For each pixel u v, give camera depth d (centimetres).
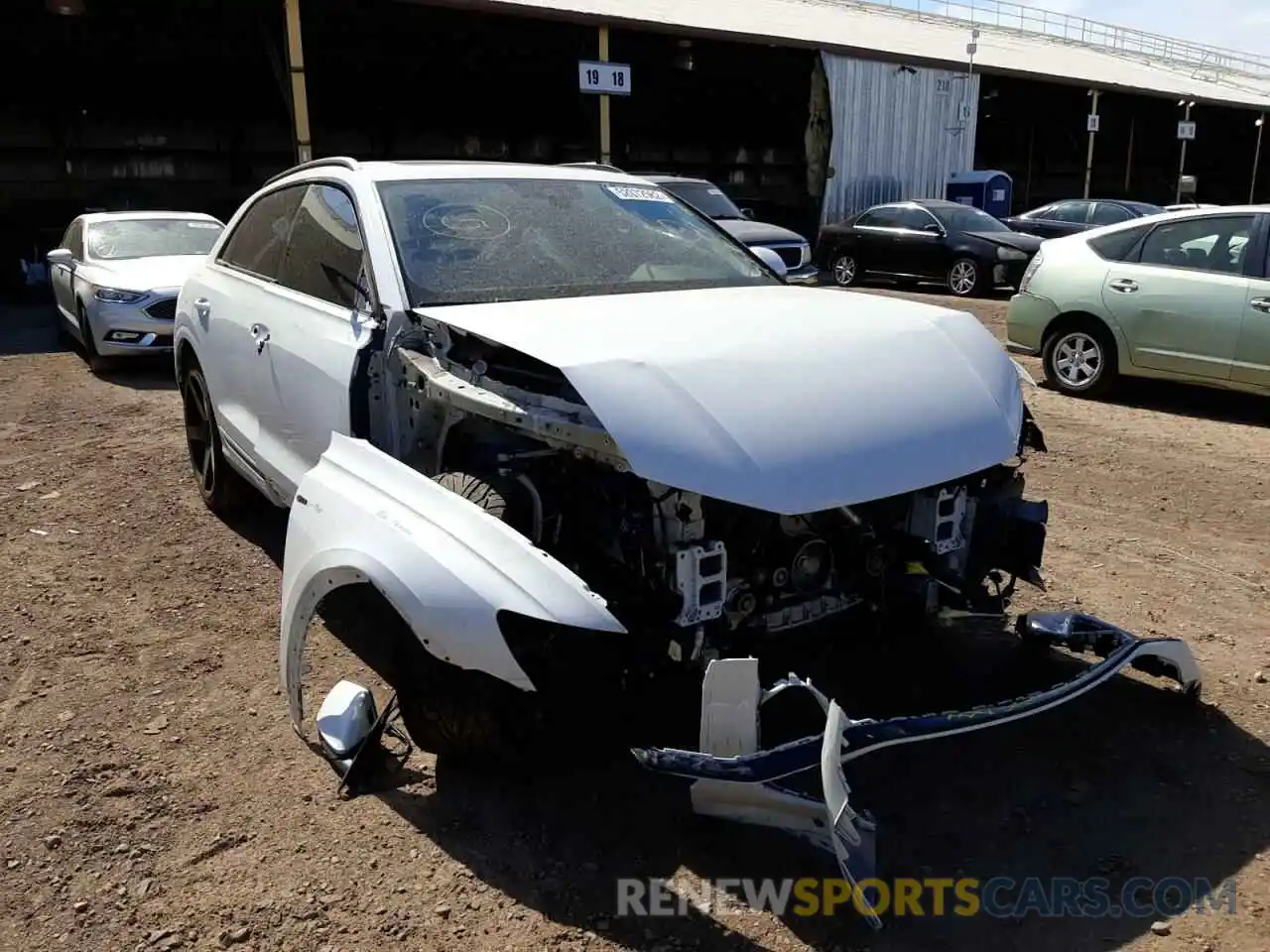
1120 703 356
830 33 2267
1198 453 695
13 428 753
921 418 291
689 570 266
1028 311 902
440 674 274
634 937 246
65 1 1553
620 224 416
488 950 242
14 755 323
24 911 255
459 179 406
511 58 2073
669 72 2242
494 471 306
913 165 2281
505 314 317
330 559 283
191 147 2255
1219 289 780
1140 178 3559
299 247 425
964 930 249
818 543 296
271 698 361
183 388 559
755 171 2919
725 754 251
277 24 1767
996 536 338
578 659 256
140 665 383
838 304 350
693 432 261
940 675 365
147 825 288
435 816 292
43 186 2095
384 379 340
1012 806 298
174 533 526
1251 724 343
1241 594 454
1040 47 3344
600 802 298
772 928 249
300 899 259
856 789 305
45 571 473
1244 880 268
